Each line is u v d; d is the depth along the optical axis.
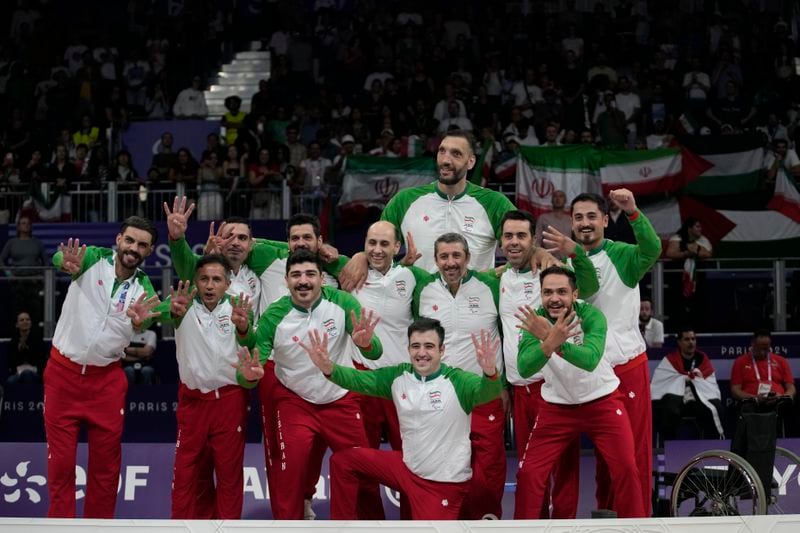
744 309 13.83
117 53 20.16
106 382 8.09
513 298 8.01
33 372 12.59
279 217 14.60
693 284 13.50
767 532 5.80
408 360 8.28
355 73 19.42
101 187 15.04
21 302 13.67
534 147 14.30
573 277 7.50
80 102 18.33
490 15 20.25
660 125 16.94
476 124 17.28
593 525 5.73
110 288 8.01
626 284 8.01
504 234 7.93
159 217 14.79
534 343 7.41
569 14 19.97
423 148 16.14
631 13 20.34
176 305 7.70
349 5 21.62
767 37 19.44
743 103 18.38
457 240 7.84
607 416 7.65
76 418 8.03
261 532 5.68
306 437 7.81
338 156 15.53
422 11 20.72
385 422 8.51
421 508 7.61
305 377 7.81
